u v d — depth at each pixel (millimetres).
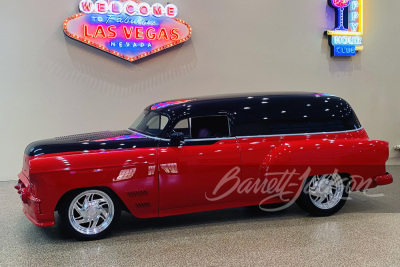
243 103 4848
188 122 4605
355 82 8859
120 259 3844
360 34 8641
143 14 7332
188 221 4938
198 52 7836
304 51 8469
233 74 8086
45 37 7035
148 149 4426
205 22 7824
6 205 5703
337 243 4133
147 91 7602
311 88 8586
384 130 9047
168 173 4418
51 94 7145
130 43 7328
